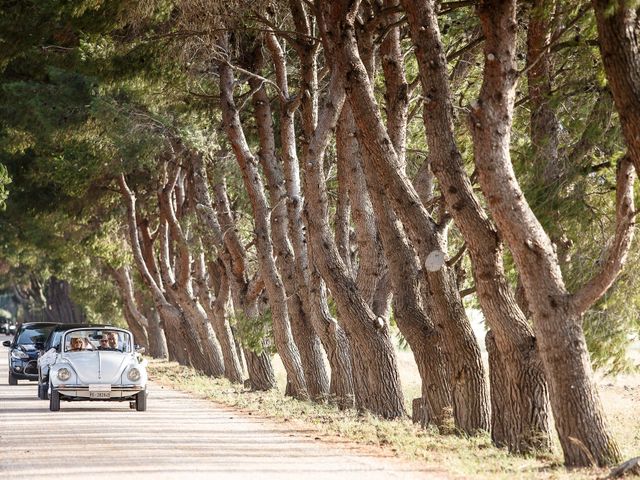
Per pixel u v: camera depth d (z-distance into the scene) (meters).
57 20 66.31
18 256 184.12
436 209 72.62
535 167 49.56
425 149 78.06
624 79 33.38
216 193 94.69
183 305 121.75
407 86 55.34
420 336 52.53
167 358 173.50
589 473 35.09
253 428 52.41
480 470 35.88
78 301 184.75
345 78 46.94
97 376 61.53
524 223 37.12
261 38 73.12
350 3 46.91
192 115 88.25
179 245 115.12
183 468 35.66
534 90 49.62
